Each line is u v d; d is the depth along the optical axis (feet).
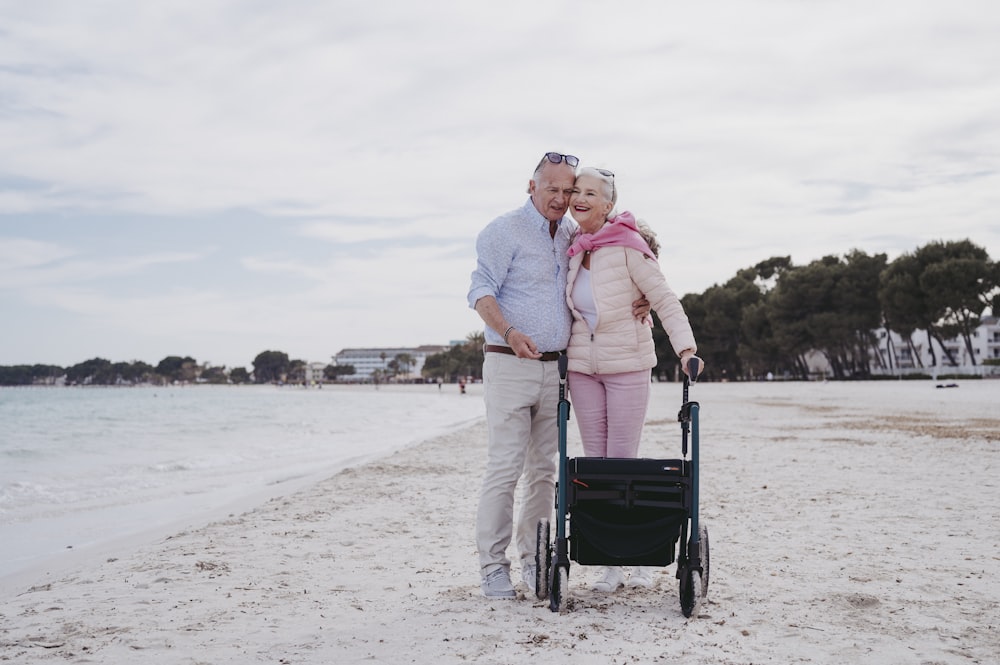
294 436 74.95
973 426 52.85
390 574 15.52
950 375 204.64
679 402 110.11
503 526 13.42
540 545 12.53
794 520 20.77
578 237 13.43
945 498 24.21
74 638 11.34
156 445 64.75
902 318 194.49
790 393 142.72
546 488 13.98
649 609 12.35
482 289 13.16
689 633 11.05
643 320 13.46
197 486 35.53
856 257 219.00
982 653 10.36
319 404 219.00
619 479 11.71
